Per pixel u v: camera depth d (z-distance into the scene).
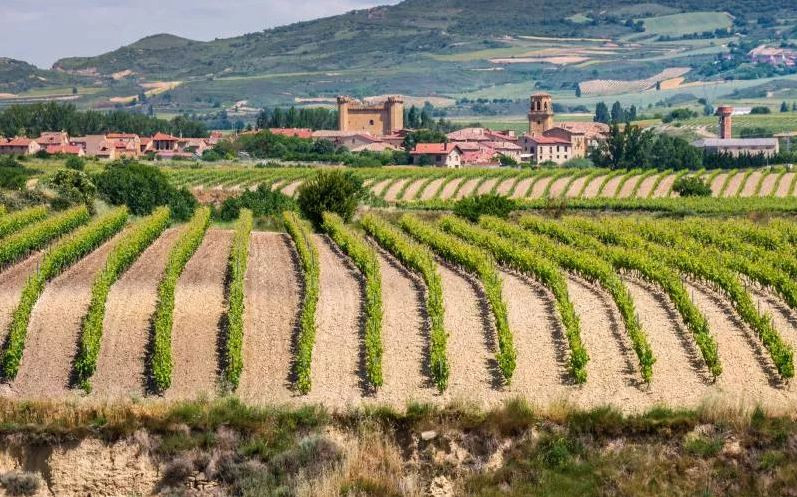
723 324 59.81
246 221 88.31
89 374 50.66
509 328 58.19
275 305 62.47
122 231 87.19
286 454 43.91
